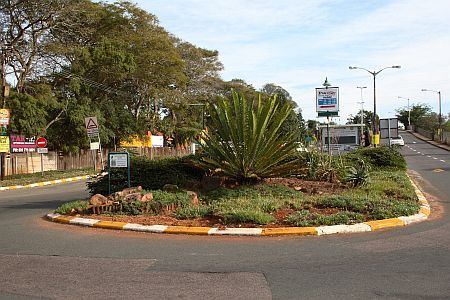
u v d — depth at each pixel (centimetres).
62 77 3769
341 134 3709
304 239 821
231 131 1216
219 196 1167
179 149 5581
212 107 1295
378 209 988
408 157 4044
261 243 799
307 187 1303
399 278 585
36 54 3450
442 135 6562
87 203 1147
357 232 870
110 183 1311
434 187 1730
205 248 772
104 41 3822
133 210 1059
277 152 1247
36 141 3155
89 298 541
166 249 772
